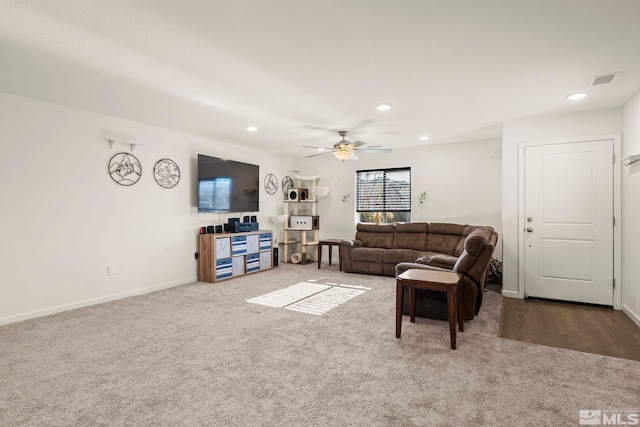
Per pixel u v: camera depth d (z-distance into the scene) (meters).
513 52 2.41
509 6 1.85
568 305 3.95
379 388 2.06
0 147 3.26
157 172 4.68
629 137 3.54
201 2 1.81
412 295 3.28
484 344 2.74
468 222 5.76
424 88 3.12
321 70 2.71
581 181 3.95
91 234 3.96
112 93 3.28
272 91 3.19
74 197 3.80
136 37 2.19
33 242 3.48
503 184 4.33
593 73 2.79
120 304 3.92
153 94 3.29
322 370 2.29
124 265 4.29
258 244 5.91
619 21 2.00
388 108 3.73
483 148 5.64
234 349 2.63
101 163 4.05
